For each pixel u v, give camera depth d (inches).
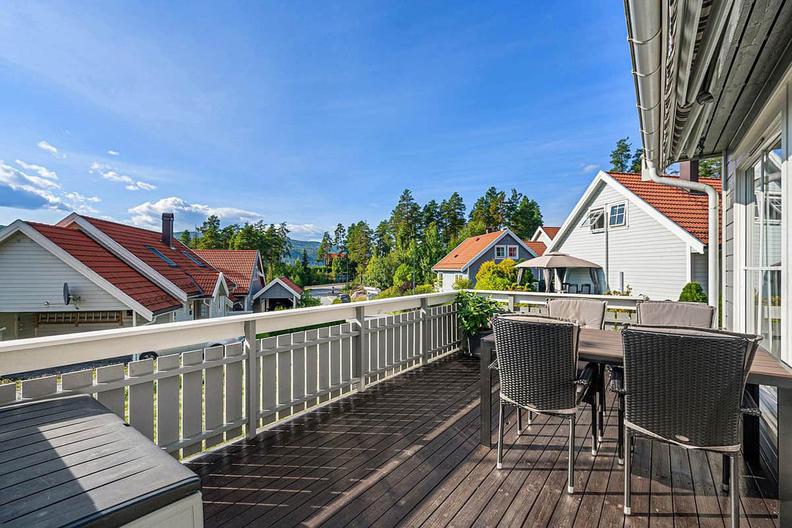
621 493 84.3
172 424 95.4
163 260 567.2
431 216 2134.6
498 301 227.8
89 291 407.5
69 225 483.8
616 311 202.2
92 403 71.8
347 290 1918.1
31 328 462.9
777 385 73.9
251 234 1977.1
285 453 102.3
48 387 76.0
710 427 71.0
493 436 113.8
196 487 46.5
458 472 93.0
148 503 42.0
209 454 101.8
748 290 139.7
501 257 960.9
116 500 41.2
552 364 89.0
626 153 1631.4
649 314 133.7
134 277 465.1
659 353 73.9
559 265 378.6
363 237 2337.6
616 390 93.6
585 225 563.2
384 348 168.6
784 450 73.0
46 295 402.6
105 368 83.6
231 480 89.4
